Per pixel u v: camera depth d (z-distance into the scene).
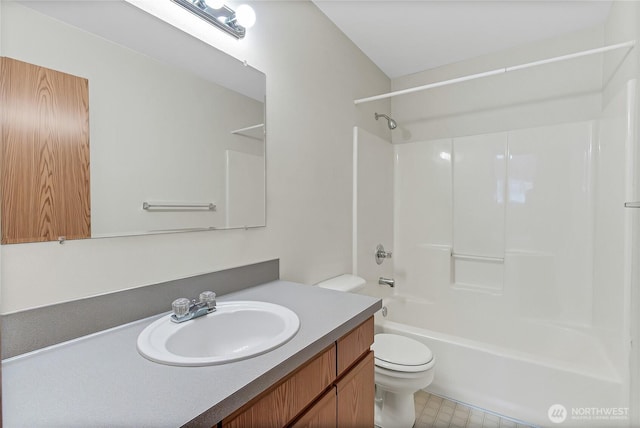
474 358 1.76
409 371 1.49
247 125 1.35
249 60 1.37
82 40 0.86
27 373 0.68
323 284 1.78
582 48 2.10
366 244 2.29
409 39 2.18
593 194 2.02
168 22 1.06
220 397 0.59
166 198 1.06
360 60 2.29
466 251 2.49
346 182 2.10
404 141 2.79
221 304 1.08
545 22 2.00
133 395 0.60
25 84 0.76
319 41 1.83
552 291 2.15
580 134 2.06
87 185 0.87
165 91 1.06
